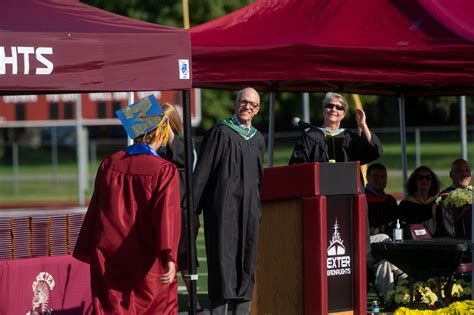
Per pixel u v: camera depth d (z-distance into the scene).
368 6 22.80
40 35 16.16
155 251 16.27
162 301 16.36
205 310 24.25
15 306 19.89
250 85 28.23
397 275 24.30
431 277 22.52
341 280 18.89
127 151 16.67
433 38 21.22
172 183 16.20
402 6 22.61
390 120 111.69
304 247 18.69
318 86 29.59
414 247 21.42
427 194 25.92
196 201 19.20
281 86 29.20
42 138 124.56
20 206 70.75
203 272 32.56
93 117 76.19
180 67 17.08
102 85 16.55
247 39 22.39
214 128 19.34
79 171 70.50
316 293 18.41
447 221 24.06
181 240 21.17
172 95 65.06
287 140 82.00
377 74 21.34
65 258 20.86
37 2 18.53
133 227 16.23
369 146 21.22
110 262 16.30
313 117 100.00
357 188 19.03
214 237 19.03
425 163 86.50
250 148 19.30
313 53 21.47
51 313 20.55
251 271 19.12
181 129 21.42
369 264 23.91
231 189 19.05
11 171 105.62
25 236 20.58
